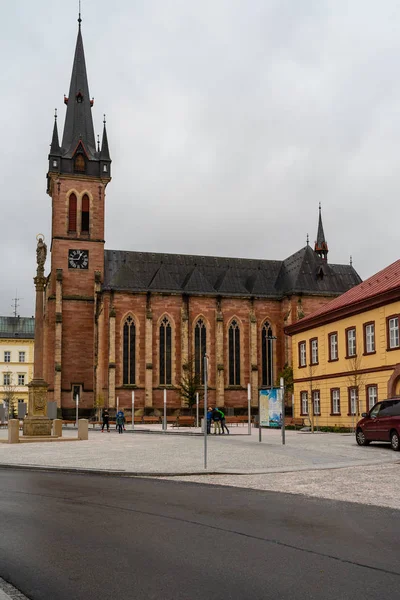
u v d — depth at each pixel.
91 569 10.09
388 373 48.94
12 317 142.75
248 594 8.87
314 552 11.15
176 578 9.61
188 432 59.84
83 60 105.31
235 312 101.88
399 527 13.23
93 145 102.31
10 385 137.88
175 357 97.81
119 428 61.50
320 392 61.56
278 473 22.92
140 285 98.94
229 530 12.97
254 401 100.25
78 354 96.06
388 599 8.65
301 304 100.81
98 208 100.06
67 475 23.20
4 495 17.83
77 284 97.50
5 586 9.26
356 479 20.77
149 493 18.27
